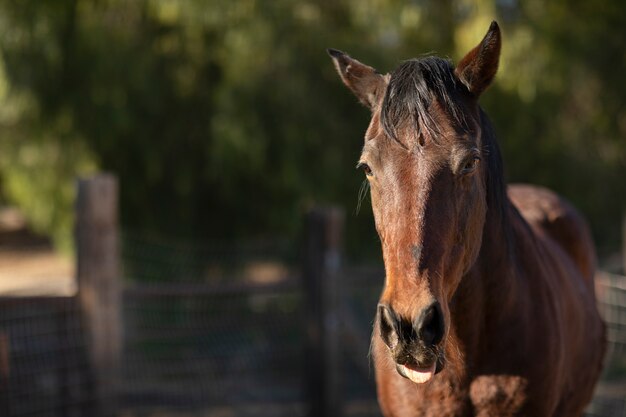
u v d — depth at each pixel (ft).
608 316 20.08
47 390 15.89
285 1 28.89
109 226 16.31
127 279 28.76
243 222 31.04
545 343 9.23
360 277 19.88
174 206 30.91
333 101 29.99
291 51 28.73
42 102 29.48
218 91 28.99
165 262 28.94
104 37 28.81
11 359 15.51
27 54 28.55
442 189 7.43
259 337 19.27
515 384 9.00
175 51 30.35
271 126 28.66
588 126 35.81
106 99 28.91
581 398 11.20
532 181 33.88
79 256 16.25
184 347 18.58
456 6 30.86
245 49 28.37
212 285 18.10
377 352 9.61
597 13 33.83
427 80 7.84
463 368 9.04
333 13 31.01
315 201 29.45
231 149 28.12
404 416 9.46
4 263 48.60
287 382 19.56
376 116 8.36
